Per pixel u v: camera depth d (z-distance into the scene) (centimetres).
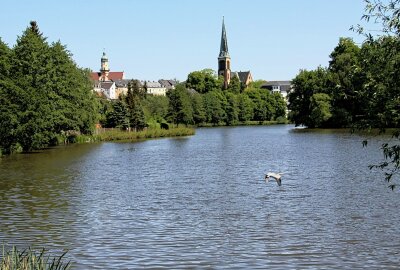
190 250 1883
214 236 2078
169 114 13950
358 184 3312
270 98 19738
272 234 2102
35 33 7738
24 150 6781
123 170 4431
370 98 1152
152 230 2192
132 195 3094
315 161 4834
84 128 8988
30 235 2119
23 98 6056
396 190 3038
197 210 2616
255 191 3169
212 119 17800
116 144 8212
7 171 4366
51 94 6988
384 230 2123
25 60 6894
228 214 2505
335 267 1673
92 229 2216
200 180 3728
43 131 6638
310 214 2467
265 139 8856
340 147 6291
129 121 10938
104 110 12056
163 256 1809
